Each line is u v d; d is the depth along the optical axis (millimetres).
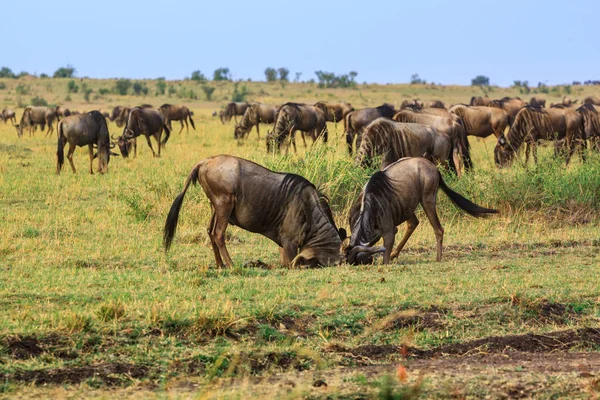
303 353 17625
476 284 24156
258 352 18250
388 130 42906
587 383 16312
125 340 18500
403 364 17969
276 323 20203
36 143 84438
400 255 31250
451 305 21891
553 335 20297
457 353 19172
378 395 15047
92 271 26281
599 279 25203
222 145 82625
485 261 29141
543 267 27609
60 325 18750
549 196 39875
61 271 26062
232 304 21156
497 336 20156
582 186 40969
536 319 21375
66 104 196125
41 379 16344
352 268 27453
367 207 28297
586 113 62562
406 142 43188
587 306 22406
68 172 56344
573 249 31797
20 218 37188
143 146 82000
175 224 28500
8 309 20578
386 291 22969
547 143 61094
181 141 89000
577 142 62094
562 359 18516
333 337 19812
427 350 19281
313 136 75938
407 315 20625
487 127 66688
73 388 15961
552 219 38906
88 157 67438
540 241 33625
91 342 18234
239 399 15055
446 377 16703
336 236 28578
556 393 15773
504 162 58125
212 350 18297
